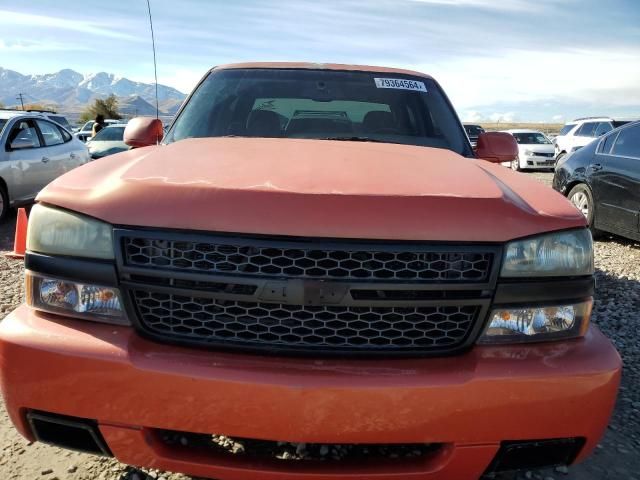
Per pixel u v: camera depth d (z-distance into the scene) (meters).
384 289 1.69
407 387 1.66
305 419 1.66
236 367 1.68
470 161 2.43
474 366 1.72
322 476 1.71
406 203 1.73
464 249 1.72
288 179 1.83
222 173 1.89
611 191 6.92
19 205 8.37
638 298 5.05
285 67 3.46
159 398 1.68
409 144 3.00
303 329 1.73
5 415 2.73
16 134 8.31
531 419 1.72
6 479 2.23
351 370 1.69
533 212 1.85
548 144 20.88
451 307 1.77
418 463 1.77
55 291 1.81
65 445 1.85
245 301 1.70
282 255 1.69
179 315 1.75
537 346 1.80
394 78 3.44
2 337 1.78
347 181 1.84
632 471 2.46
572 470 2.45
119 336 1.73
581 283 1.86
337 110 3.16
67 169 9.41
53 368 1.71
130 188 1.79
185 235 1.70
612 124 17.38
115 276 1.75
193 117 3.13
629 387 3.27
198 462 1.74
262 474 1.72
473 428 1.70
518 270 1.77
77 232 1.79
